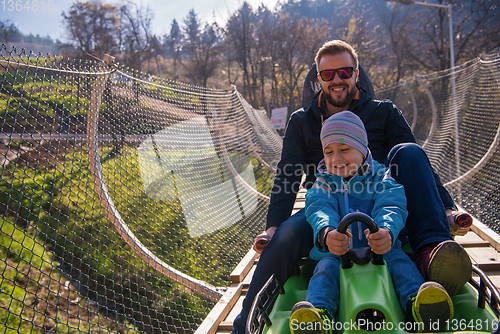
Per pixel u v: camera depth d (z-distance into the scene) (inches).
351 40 1491.1
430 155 290.0
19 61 92.9
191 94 188.2
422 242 62.2
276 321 62.2
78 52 1202.6
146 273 182.7
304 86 141.2
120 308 165.6
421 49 1180.5
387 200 64.1
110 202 118.6
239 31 1512.1
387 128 93.4
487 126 222.5
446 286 57.4
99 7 1291.8
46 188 165.8
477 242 127.8
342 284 55.5
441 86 351.3
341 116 69.7
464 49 1047.6
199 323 167.9
